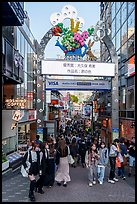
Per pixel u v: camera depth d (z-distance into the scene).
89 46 22.12
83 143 16.66
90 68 19.34
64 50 20.61
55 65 18.97
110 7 33.28
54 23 20.06
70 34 20.47
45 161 9.83
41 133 19.83
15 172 13.05
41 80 19.88
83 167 16.47
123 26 24.88
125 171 14.45
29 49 26.81
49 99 37.84
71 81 20.84
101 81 21.20
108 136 31.62
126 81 23.44
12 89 20.12
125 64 23.69
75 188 10.59
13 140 18.52
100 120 40.50
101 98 39.75
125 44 23.94
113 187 10.77
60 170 11.01
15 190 10.08
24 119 22.38
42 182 9.80
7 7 13.14
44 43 19.86
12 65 17.66
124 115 24.09
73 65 19.16
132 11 21.14
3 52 15.19
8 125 17.00
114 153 11.84
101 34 20.70
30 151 9.20
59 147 11.16
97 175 11.93
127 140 22.05
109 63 19.75
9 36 17.20
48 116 38.66
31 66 27.81
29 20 27.27
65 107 71.44
